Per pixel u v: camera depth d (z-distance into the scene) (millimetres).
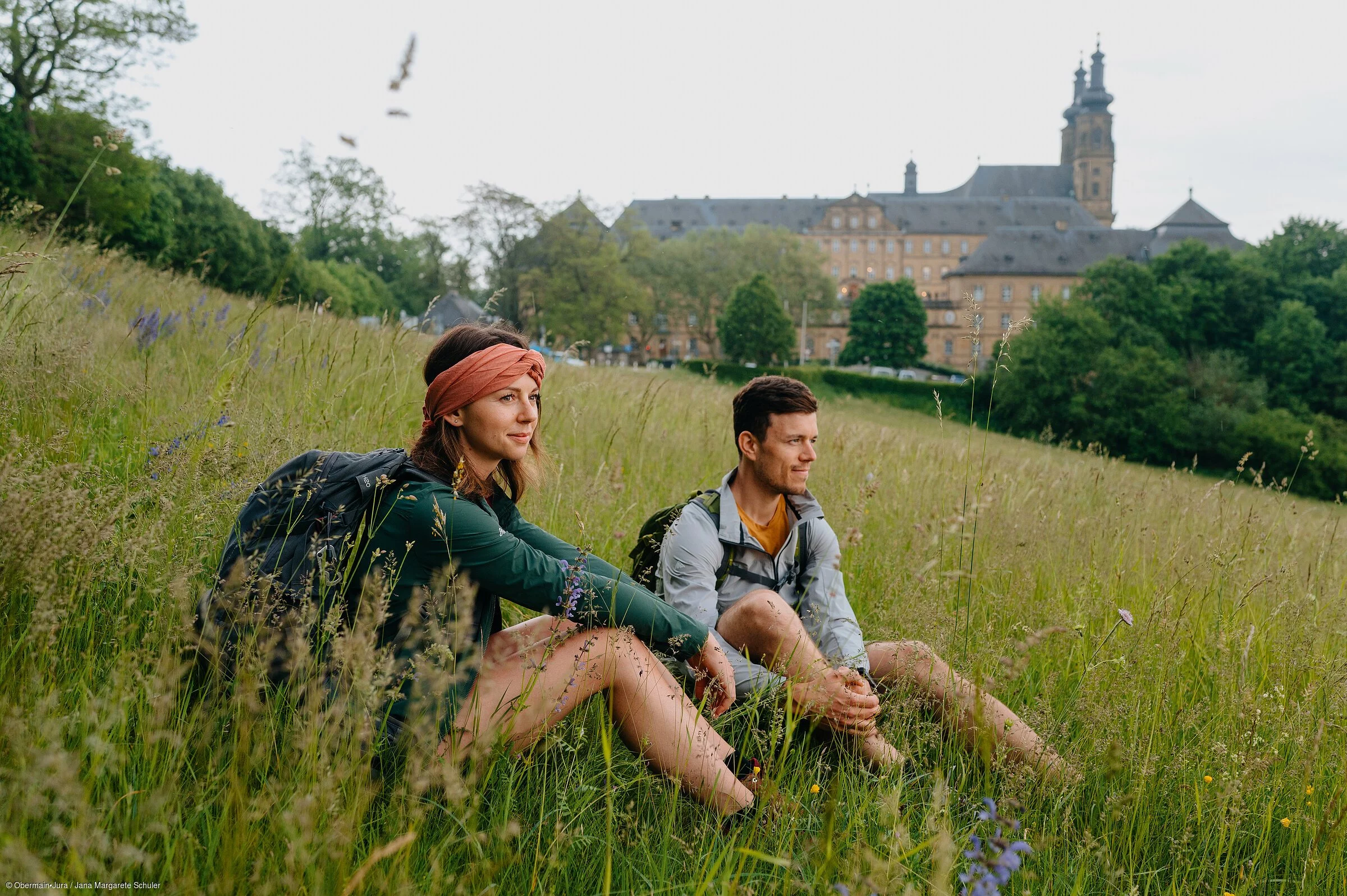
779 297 96062
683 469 5594
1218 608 3744
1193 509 5398
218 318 6309
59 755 1277
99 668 1919
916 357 102688
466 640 2049
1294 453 51812
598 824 1985
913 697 2650
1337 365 59062
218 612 1950
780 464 2904
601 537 3619
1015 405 57906
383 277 84312
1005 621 3414
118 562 2135
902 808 2256
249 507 2084
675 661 2719
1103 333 57438
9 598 1785
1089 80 168500
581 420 5805
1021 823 2221
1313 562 4457
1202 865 2232
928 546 3617
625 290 59375
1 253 3703
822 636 2871
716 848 1958
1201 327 62062
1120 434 55781
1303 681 3098
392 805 1730
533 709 2100
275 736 1729
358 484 2105
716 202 152375
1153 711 2693
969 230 149000
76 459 2793
